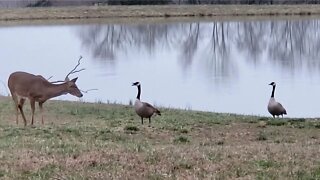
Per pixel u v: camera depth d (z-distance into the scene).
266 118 21.67
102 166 11.34
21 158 12.17
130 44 61.66
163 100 30.25
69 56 51.06
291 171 10.82
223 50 56.72
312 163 11.53
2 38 63.59
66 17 86.12
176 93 32.75
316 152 12.74
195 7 91.31
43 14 86.75
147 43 62.56
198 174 10.67
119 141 15.84
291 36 66.00
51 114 22.25
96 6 94.56
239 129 18.73
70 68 43.59
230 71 42.62
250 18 85.00
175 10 89.25
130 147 13.73
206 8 90.50
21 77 18.88
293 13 88.75
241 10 89.44
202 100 30.36
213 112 24.59
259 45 60.09
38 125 18.83
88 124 19.17
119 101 29.03
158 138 16.78
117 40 64.25
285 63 46.97
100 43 61.62
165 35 68.12
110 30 72.00
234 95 31.98
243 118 21.47
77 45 59.19
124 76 39.66
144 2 98.00
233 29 72.12
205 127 19.00
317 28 72.25
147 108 19.19
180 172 10.86
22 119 20.92
